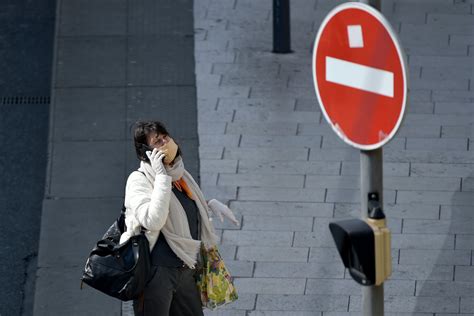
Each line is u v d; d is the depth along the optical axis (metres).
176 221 18.56
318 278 24.06
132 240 18.48
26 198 28.11
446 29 34.09
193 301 19.23
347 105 16.09
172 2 36.22
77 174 28.39
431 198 26.69
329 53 16.23
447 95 30.91
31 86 32.88
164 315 18.67
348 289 23.64
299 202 26.64
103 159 28.97
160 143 18.45
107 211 26.88
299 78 32.03
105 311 23.28
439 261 24.45
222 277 19.31
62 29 34.81
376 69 15.57
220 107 30.72
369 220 16.11
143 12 35.66
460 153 28.42
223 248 25.12
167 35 34.41
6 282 24.94
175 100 31.19
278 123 29.89
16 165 29.41
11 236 26.69
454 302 23.08
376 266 15.89
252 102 30.91
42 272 24.70
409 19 34.72
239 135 29.42
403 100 15.19
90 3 36.19
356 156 28.39
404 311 22.86
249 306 23.19
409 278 23.94
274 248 25.09
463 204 26.39
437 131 29.34
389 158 28.33
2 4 37.19
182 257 18.53
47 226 26.33
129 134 29.94
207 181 27.53
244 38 34.25
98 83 32.12
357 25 15.71
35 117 31.39
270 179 27.58
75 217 26.64
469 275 23.94
